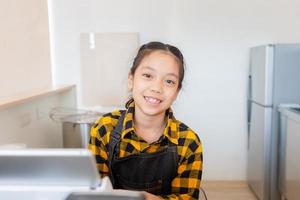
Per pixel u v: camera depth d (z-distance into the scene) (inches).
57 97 93.0
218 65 113.6
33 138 70.6
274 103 93.3
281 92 92.7
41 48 107.3
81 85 117.3
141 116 33.2
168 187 35.9
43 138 76.7
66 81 117.3
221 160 118.0
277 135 94.3
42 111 76.9
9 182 20.0
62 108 88.7
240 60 113.1
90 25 114.3
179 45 113.2
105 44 114.2
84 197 18.9
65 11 114.1
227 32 112.1
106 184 20.6
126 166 34.7
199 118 116.3
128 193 19.2
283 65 91.7
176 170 35.1
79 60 116.2
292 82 92.1
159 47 32.3
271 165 95.7
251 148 109.7
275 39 111.6
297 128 82.4
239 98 115.0
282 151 92.8
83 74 116.6
